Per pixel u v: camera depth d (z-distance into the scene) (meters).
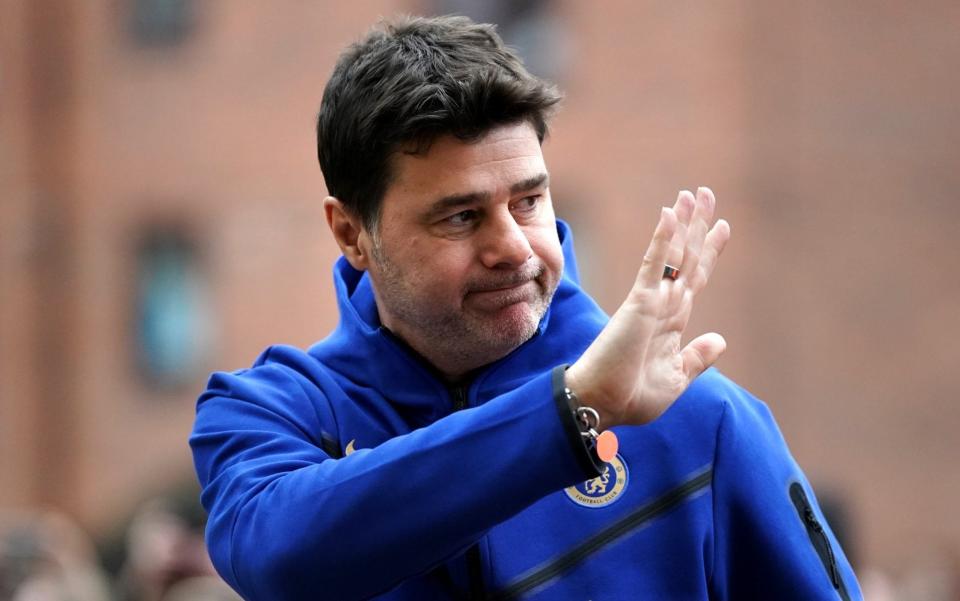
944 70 62.47
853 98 61.72
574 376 6.94
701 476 8.10
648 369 6.97
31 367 63.62
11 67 63.38
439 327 7.93
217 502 7.94
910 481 62.09
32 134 63.59
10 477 63.62
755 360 60.66
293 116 62.19
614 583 7.93
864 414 61.81
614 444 6.91
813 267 61.25
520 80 7.65
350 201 8.22
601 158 60.25
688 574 7.97
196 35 62.94
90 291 63.69
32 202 63.53
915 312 62.16
